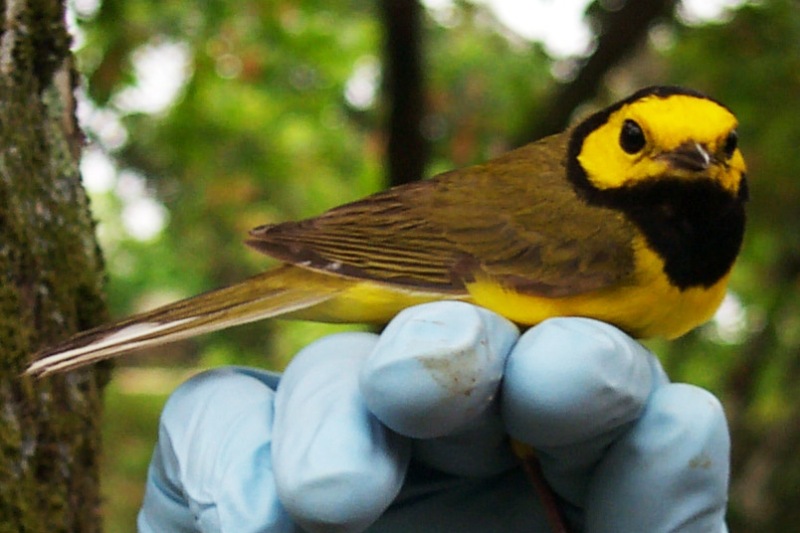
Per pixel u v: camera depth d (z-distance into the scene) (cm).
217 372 77
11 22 77
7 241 76
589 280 78
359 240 79
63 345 76
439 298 78
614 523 75
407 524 77
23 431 76
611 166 79
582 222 79
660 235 78
